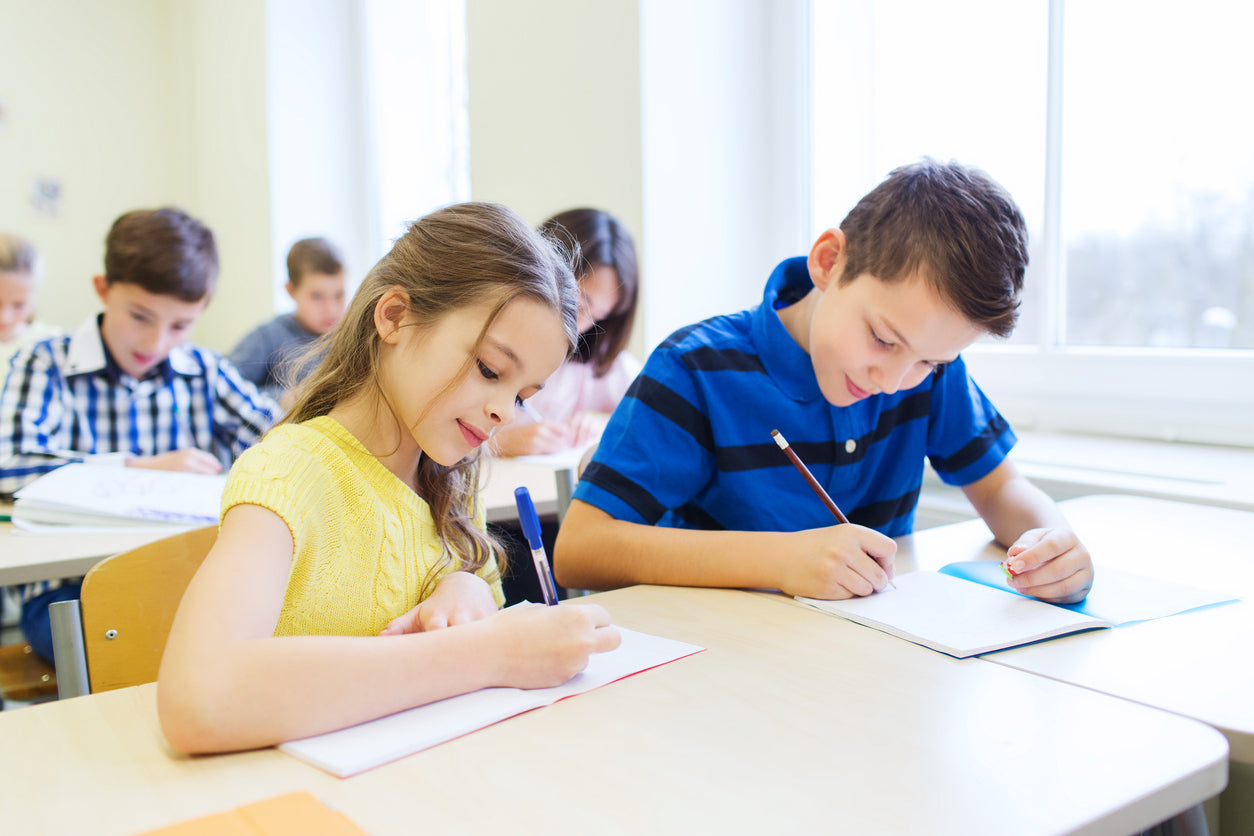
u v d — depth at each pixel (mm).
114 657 986
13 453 1701
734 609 844
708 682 667
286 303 3945
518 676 656
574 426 1978
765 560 895
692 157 2135
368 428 843
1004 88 1773
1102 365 1663
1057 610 812
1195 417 1548
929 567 1016
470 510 977
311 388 855
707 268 2174
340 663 599
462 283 755
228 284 4355
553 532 1690
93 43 4473
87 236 4504
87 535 1344
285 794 502
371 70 3881
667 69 2094
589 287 1892
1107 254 1647
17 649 1569
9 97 4289
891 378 988
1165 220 1561
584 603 859
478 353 745
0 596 2295
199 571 645
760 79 2195
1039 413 1776
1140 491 1342
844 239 1029
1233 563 981
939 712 609
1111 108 1614
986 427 1204
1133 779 517
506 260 765
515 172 2531
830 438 1129
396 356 791
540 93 2406
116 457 1700
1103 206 1644
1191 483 1331
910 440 1202
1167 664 695
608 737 580
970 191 952
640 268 2104
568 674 659
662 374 1104
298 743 570
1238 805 738
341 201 4027
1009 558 873
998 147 1794
